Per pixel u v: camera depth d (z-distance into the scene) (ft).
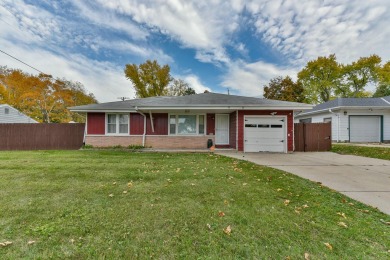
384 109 54.08
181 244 7.81
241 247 7.67
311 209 11.23
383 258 7.13
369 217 10.36
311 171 20.99
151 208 10.99
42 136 44.34
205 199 12.41
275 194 13.52
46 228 8.78
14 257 6.92
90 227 8.93
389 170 21.66
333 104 58.90
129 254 7.19
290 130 38.06
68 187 14.51
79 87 112.68
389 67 99.55
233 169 21.24
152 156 30.66
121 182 15.97
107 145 42.14
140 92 99.50
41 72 75.00
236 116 38.55
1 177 17.08
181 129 43.47
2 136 43.37
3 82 78.38
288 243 7.95
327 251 7.48
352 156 32.58
